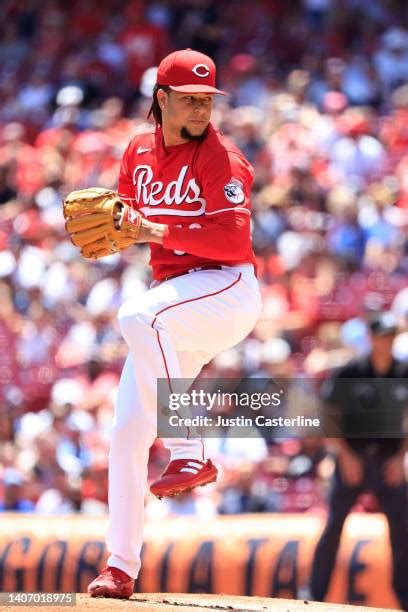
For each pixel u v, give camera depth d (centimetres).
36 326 3703
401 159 4162
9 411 3488
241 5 5725
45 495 3186
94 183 4409
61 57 5656
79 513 3098
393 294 3553
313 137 4312
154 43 5534
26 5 6031
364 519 2664
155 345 1527
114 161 4441
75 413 3312
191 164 1552
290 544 2689
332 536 2484
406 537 2403
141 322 1529
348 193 3878
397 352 2614
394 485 2394
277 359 3253
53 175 4481
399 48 5022
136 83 5422
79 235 1517
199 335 1564
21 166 4584
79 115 5000
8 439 3434
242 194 1538
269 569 2683
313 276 3625
